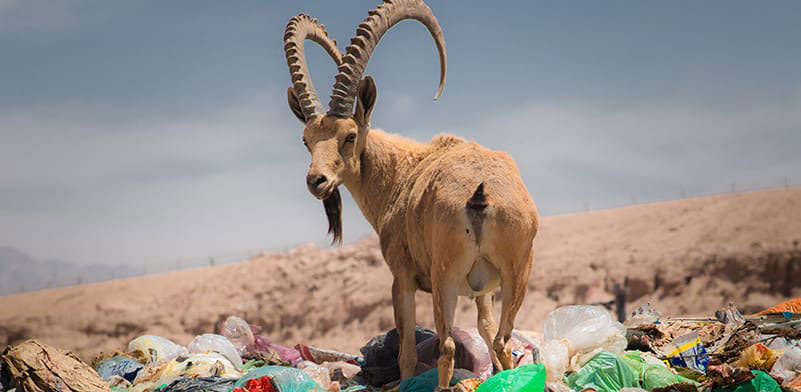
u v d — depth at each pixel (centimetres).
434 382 2739
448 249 2528
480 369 3075
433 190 2647
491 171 2595
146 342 3747
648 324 3569
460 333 3189
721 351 3225
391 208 3059
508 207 2509
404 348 2891
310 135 3078
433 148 3111
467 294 2691
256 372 2881
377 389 3148
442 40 3344
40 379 2802
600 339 3058
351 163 3059
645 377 2838
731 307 3628
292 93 3253
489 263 2567
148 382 3188
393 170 3131
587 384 2803
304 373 2823
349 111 3052
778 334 3184
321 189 2955
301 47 3297
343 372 3378
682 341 3278
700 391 2628
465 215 2491
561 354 2873
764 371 2833
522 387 2409
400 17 3203
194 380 2981
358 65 3062
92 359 3731
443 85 3350
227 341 3612
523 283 2591
